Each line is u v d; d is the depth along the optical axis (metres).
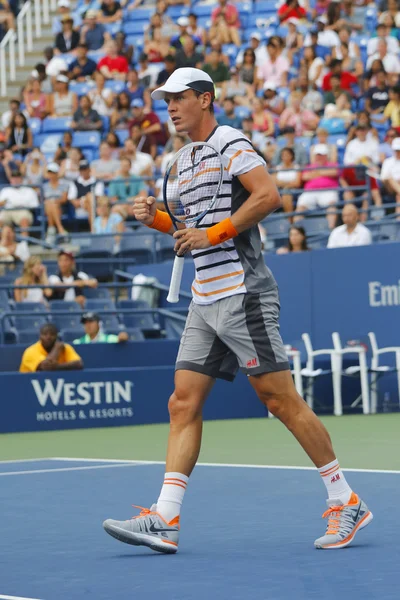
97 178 26.14
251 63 29.41
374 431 16.27
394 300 19.88
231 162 7.43
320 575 6.39
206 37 31.44
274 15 32.28
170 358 20.42
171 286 7.61
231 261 7.49
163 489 7.41
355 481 10.57
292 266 21.09
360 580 6.21
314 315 20.84
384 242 19.98
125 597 5.93
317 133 25.03
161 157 26.80
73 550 7.50
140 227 25.36
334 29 29.66
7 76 34.47
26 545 7.73
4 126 30.77
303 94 27.30
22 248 23.95
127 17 34.12
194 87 7.53
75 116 29.31
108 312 20.72
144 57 30.72
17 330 21.14
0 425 17.77
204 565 6.83
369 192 22.80
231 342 7.52
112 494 10.23
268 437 15.80
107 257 24.62
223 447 14.57
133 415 18.70
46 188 26.75
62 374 18.25
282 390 7.50
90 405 18.41
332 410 20.27
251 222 7.34
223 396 19.23
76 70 31.84
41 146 29.58
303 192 23.34
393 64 27.95
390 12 29.33
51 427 18.09
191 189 7.60
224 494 9.98
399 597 5.72
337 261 20.56
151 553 7.31
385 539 7.56
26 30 35.88
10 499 10.09
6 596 6.02
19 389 17.91
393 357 19.98
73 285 21.44
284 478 11.00
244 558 7.03
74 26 34.94
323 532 7.91
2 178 27.17
